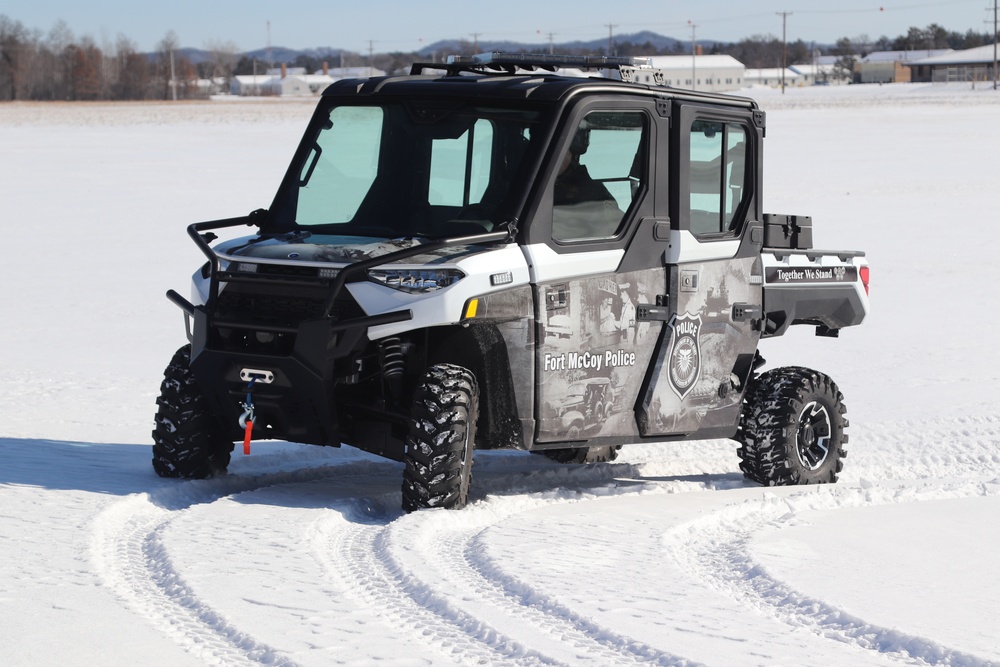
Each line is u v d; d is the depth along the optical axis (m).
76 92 166.88
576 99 7.71
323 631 5.14
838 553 6.70
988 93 133.75
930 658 5.07
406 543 6.56
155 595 5.66
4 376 12.88
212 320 7.51
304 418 7.53
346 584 5.87
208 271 7.95
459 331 7.53
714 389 8.76
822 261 9.48
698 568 6.43
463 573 6.11
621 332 8.04
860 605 5.72
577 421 7.91
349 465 9.05
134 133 62.34
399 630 5.22
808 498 8.10
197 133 62.56
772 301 9.08
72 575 5.87
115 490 7.69
